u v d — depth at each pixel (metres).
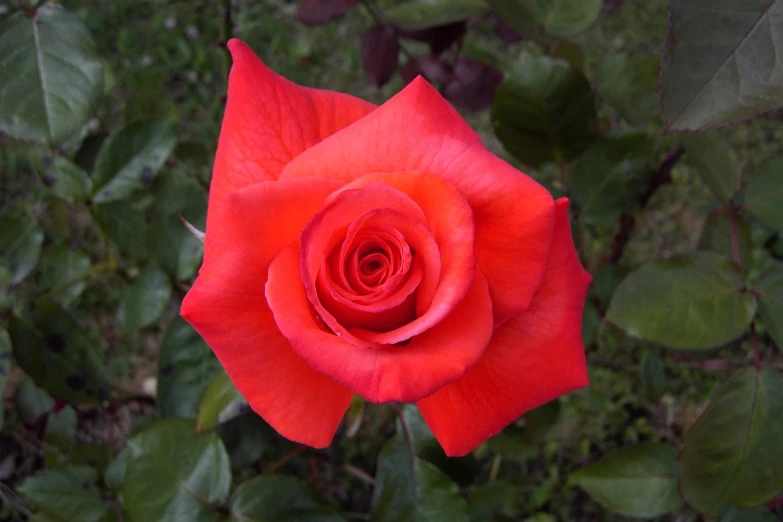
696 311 0.39
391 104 0.31
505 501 0.48
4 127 0.35
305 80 0.83
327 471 0.55
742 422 0.38
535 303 0.32
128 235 0.45
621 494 0.43
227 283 0.29
